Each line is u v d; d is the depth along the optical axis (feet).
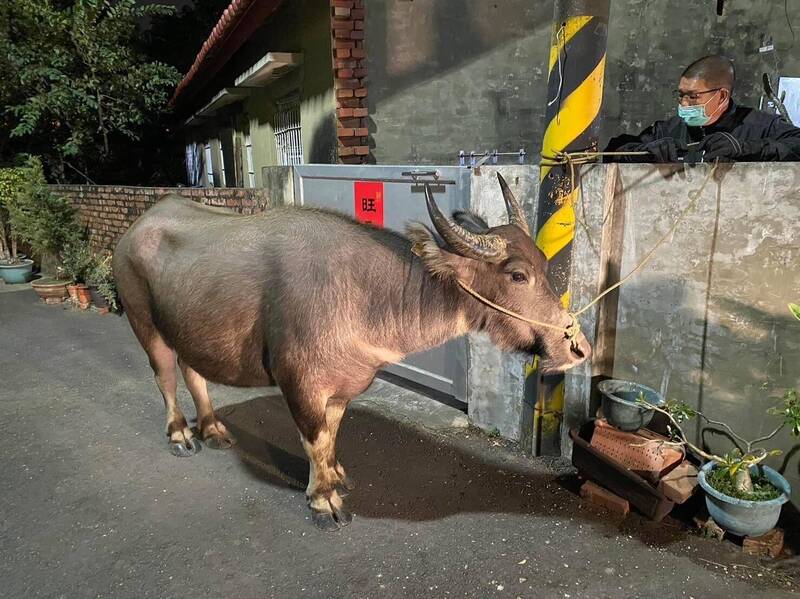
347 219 10.36
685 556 9.56
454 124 21.07
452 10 20.12
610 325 11.81
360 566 9.49
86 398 16.19
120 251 12.54
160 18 52.19
